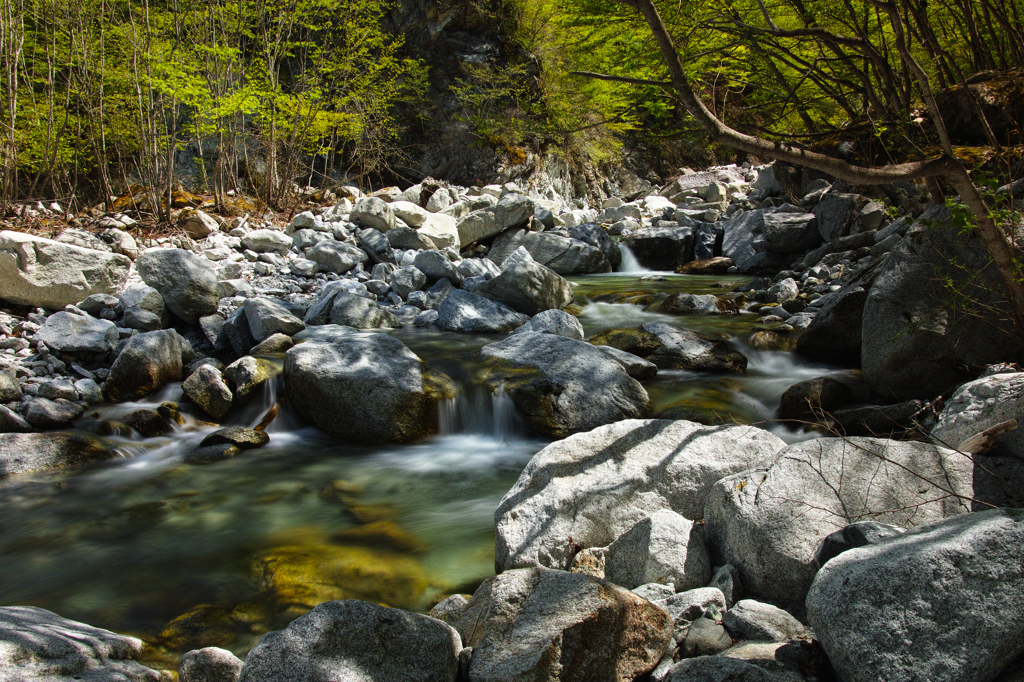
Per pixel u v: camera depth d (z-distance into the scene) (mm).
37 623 2697
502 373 5645
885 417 4418
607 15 4586
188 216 9664
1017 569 2037
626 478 3475
